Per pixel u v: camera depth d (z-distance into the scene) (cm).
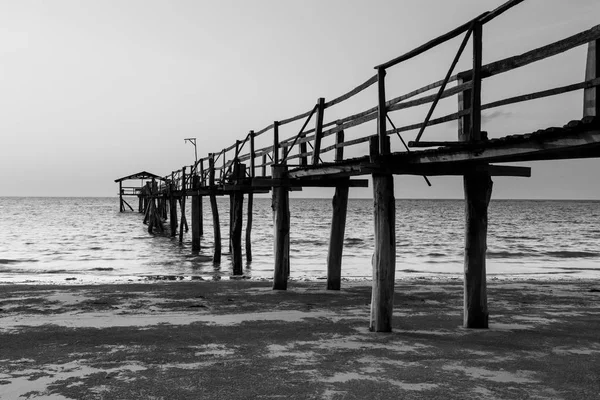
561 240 4181
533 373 589
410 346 712
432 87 680
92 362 648
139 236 4019
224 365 631
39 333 815
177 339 769
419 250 3194
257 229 5191
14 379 584
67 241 3609
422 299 1181
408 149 675
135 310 1044
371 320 818
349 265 2333
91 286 1406
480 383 556
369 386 550
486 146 534
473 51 566
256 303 1115
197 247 2825
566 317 965
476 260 809
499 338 754
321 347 713
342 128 929
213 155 2148
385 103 753
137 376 591
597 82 412
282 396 524
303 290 1308
